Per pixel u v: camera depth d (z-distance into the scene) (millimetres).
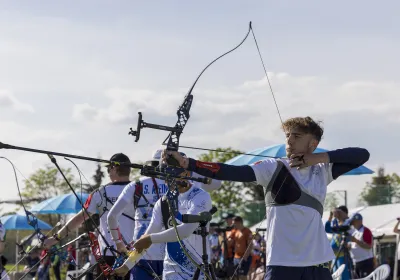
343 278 14242
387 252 21016
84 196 19656
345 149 6531
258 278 14266
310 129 6418
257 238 17469
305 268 6254
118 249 9023
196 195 7586
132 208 9570
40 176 36750
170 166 6105
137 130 6051
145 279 8617
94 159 5984
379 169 54000
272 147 16953
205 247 6770
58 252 9828
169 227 7570
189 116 6184
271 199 6359
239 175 6164
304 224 6277
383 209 23609
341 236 14828
